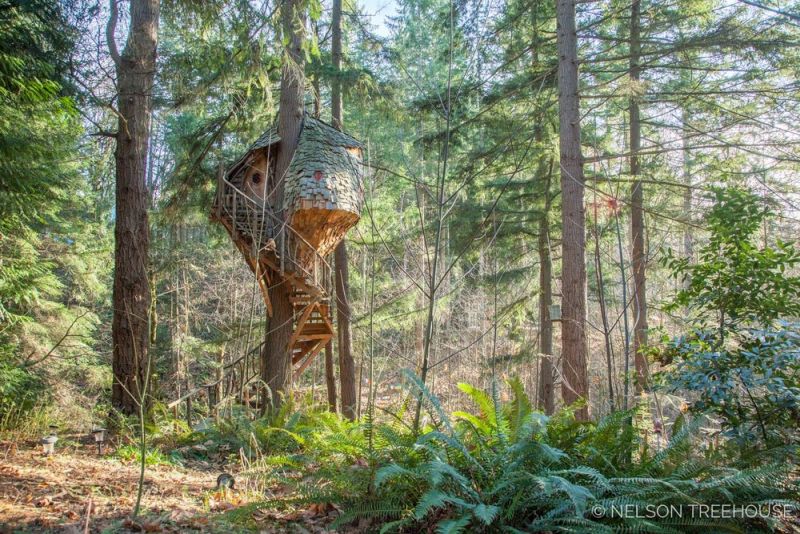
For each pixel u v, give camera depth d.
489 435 4.14
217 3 7.72
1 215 7.50
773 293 4.21
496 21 10.54
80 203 13.02
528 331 16.25
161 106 10.18
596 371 9.66
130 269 7.92
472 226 11.87
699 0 10.02
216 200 9.51
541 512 3.46
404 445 3.87
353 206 9.29
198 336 18.45
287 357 10.05
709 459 3.68
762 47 8.23
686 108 10.75
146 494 4.57
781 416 3.99
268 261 9.22
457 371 13.95
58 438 6.62
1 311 8.46
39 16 7.23
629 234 11.43
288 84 9.97
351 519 3.49
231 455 6.57
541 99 11.48
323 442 4.55
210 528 3.64
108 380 13.27
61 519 3.63
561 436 3.99
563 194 8.65
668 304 5.16
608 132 12.74
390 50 11.23
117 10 8.21
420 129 12.01
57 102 6.62
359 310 13.76
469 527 3.32
